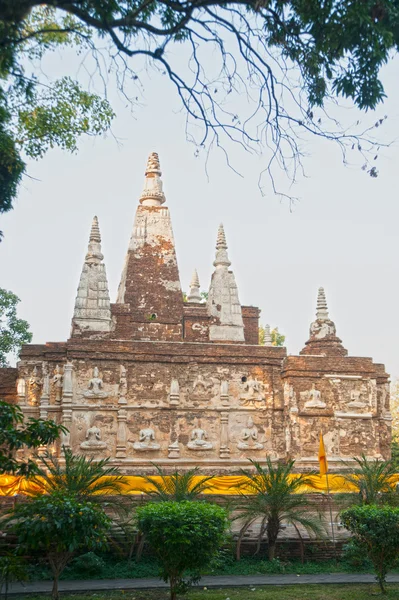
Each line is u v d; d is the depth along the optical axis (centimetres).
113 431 3066
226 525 1602
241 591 1681
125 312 3559
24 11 1095
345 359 3362
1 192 2044
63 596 1587
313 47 1280
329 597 1617
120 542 1962
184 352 3206
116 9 1247
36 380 3108
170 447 3086
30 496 1797
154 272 3691
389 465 2577
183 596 1600
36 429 1373
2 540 1858
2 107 1892
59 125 2247
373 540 1647
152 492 2147
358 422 3306
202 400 3177
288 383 3275
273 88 1289
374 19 1258
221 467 3108
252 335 4138
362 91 1316
